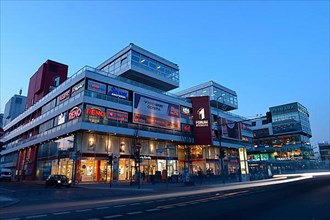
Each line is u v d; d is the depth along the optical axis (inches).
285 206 422.3
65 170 1476.4
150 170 1737.2
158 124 1759.4
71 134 1486.2
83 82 1467.8
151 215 370.0
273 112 4734.3
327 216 326.6
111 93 1551.4
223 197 608.1
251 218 327.0
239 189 872.9
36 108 2087.8
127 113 1612.9
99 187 1135.0
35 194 808.9
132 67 1910.7
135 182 1268.5
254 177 1612.9
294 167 2539.4
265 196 595.8
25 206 522.6
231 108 3029.0
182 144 2066.9
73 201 606.9
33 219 360.8
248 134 2874.0
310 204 436.5
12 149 2519.7
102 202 568.7
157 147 1845.5
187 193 776.3
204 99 2121.1
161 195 725.3
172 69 2255.2
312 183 970.7
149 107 1731.1
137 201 573.3
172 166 1911.9
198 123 2071.9
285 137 4488.2
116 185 1254.9
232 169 2455.7
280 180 1430.9
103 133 1515.7
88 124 1387.8
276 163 2311.8
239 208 417.4
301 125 4407.0
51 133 1679.4
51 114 1752.0
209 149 2237.9
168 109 1868.8
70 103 1525.6
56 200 639.8
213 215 356.8
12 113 3516.2
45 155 1792.6
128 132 1568.7
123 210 430.6
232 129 2549.2
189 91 3053.6
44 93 2129.7
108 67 2166.6
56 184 1149.7
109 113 1512.1
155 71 2087.8
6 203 565.6
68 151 1464.1
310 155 4446.4
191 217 345.4
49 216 383.9
